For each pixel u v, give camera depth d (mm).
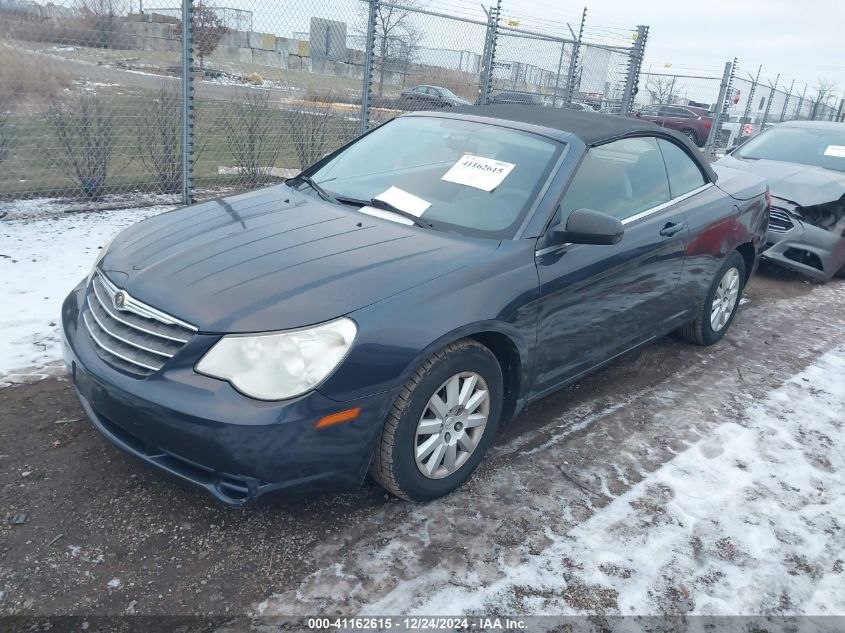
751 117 20688
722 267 4645
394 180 3559
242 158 8047
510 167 3430
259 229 3033
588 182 3506
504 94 11609
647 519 2943
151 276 2652
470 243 3008
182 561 2467
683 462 3424
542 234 3145
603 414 3865
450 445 2850
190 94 6871
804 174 7152
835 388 4500
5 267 4980
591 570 2607
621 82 14375
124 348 2527
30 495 2729
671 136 4375
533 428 3635
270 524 2691
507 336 2932
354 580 2445
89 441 3119
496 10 10375
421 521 2787
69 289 4711
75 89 6676
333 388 2363
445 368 2676
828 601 2580
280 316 2381
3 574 2334
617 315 3672
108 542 2525
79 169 6875
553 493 3062
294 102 8258
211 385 2316
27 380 3564
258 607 2297
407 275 2678
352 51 8773
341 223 3129
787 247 6816
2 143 6488
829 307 6355
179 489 2842
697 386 4344
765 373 4648
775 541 2885
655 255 3801
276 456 2314
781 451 3619
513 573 2549
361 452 2494
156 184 7422
